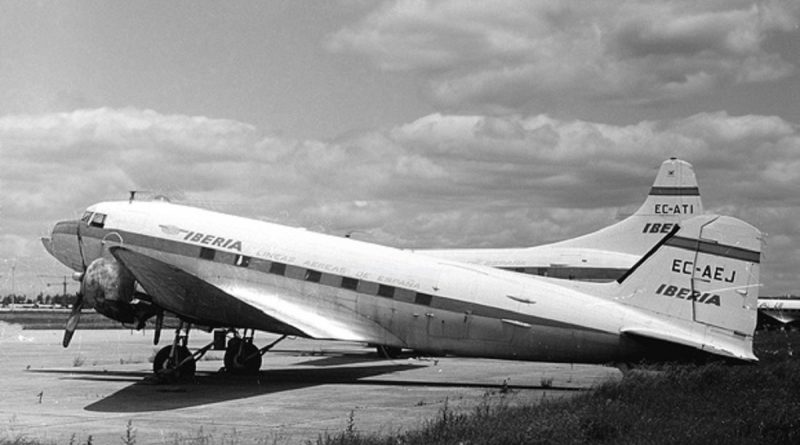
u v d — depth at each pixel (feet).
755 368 60.75
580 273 117.19
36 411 50.11
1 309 354.13
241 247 71.15
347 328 67.05
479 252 122.83
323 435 40.93
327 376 75.51
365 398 57.21
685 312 59.26
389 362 95.55
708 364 57.11
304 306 68.49
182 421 45.98
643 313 60.44
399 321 66.03
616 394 50.26
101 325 229.25
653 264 60.70
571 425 38.75
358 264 67.82
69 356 102.53
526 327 62.54
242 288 70.33
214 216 74.54
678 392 50.24
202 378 70.64
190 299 61.16
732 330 58.13
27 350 116.06
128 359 96.58
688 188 117.80
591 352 61.36
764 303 255.70
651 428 39.37
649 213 118.93
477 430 38.65
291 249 70.03
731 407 44.80
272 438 40.22
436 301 64.85
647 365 59.57
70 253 77.56
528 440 36.47
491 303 63.57
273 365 89.61
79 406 52.60
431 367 88.63
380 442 37.37
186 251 72.38
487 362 96.43
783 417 40.14
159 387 63.57
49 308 380.17
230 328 66.64
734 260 58.59
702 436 37.35
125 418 47.19
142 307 62.49
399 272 66.54
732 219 59.06
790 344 143.13
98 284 60.08
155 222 74.23
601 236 120.26
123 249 58.75
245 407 52.13
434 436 38.06
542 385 65.82
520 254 120.88
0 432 42.06
